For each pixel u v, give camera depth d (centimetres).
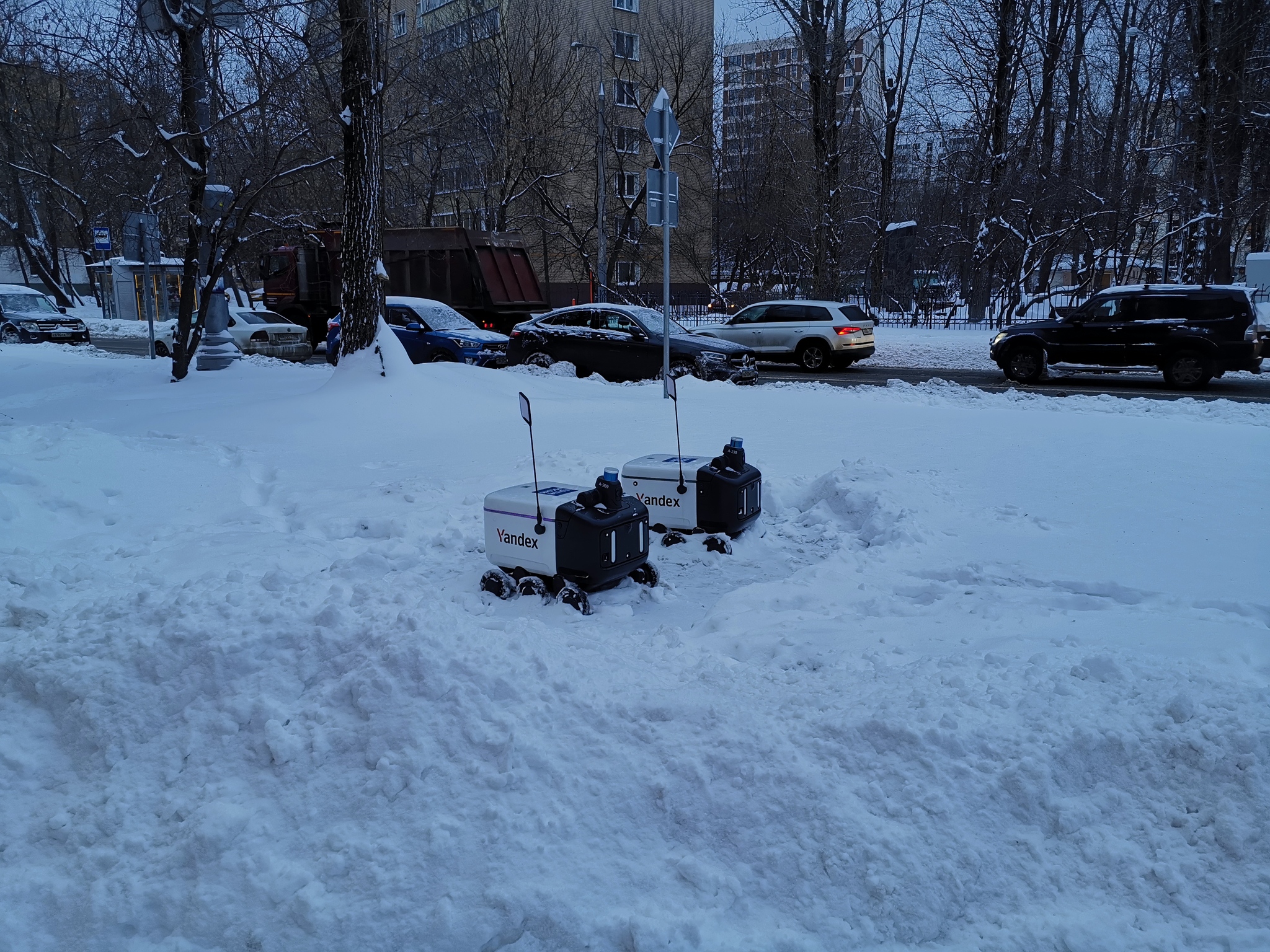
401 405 1248
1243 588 557
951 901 291
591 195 4156
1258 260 3425
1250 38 2986
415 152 3569
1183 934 272
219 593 479
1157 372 1986
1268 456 920
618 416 1228
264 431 1135
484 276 2419
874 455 970
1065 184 3459
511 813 327
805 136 4234
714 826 322
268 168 1588
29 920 305
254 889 305
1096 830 309
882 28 3297
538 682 394
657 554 693
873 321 2288
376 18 1386
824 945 280
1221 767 317
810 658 461
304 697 393
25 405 1388
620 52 4022
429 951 284
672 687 407
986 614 520
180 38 1408
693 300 4562
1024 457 938
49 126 2123
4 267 6288
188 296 1633
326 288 2748
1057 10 3516
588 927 285
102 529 718
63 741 385
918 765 333
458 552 680
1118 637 462
